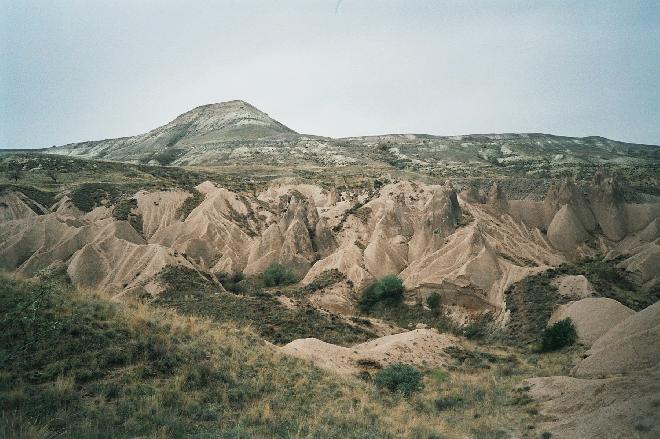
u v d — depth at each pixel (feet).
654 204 249.14
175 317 71.61
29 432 36.76
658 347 74.90
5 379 44.55
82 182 325.62
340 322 132.05
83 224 234.58
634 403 58.39
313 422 52.54
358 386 74.13
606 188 256.11
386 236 221.25
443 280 168.96
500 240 221.05
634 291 168.25
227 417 49.49
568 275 159.12
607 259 208.33
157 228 259.80
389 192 273.54
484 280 166.40
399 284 178.50
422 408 73.61
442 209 212.84
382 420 59.77
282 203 285.84
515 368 101.55
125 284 169.48
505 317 147.43
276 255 223.10
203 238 239.71
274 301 137.80
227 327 79.25
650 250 179.32
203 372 56.29
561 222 244.22
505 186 337.93
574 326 118.93
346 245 223.71
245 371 62.03
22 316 51.52
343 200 305.32
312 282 195.31
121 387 48.60
